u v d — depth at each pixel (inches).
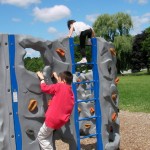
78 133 123.9
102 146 132.5
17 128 107.8
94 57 130.9
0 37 104.8
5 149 105.9
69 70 121.8
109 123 135.4
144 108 273.1
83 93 163.2
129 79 914.1
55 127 107.7
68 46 122.3
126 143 152.3
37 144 112.2
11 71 106.5
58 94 108.3
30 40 109.7
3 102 105.5
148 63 1350.9
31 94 110.7
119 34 1238.9
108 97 134.0
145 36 1358.3
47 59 114.8
